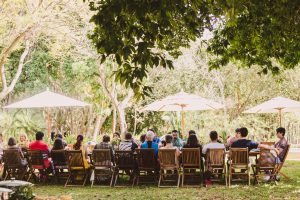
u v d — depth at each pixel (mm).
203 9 7543
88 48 22016
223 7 7059
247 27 9297
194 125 26797
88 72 22750
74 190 11430
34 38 20156
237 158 11664
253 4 8062
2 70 19328
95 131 25703
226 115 26766
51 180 13195
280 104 15469
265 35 8977
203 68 27797
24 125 25266
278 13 8164
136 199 9906
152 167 11922
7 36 18234
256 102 27703
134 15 6195
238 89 27641
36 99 15023
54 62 25734
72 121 28359
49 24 18875
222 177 13180
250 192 10508
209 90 28750
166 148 11656
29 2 17484
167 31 6410
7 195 7504
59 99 15086
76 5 20016
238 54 10328
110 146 12312
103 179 12352
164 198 9961
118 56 6055
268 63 10336
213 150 11656
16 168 12547
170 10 6215
